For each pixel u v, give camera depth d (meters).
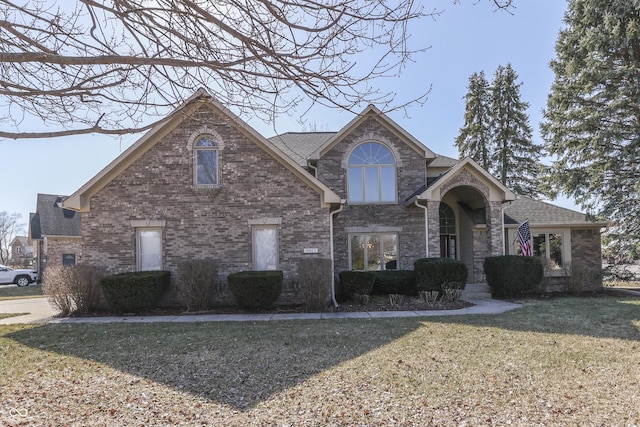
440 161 19.70
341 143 17.45
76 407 5.09
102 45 4.43
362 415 4.68
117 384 5.96
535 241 19.02
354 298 14.23
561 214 19.52
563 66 19.91
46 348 8.38
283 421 4.56
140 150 14.27
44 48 4.11
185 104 4.88
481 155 34.12
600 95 18.67
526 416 4.60
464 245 19.38
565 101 19.50
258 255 14.33
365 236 17.28
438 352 7.38
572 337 8.58
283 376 6.16
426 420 4.53
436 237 16.02
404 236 17.16
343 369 6.43
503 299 15.38
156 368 6.75
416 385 5.64
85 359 7.43
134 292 12.65
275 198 14.30
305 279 13.08
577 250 18.92
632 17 17.56
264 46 3.96
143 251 14.28
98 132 4.38
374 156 17.50
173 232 14.12
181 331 9.83
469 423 4.44
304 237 14.24
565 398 5.14
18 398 5.43
